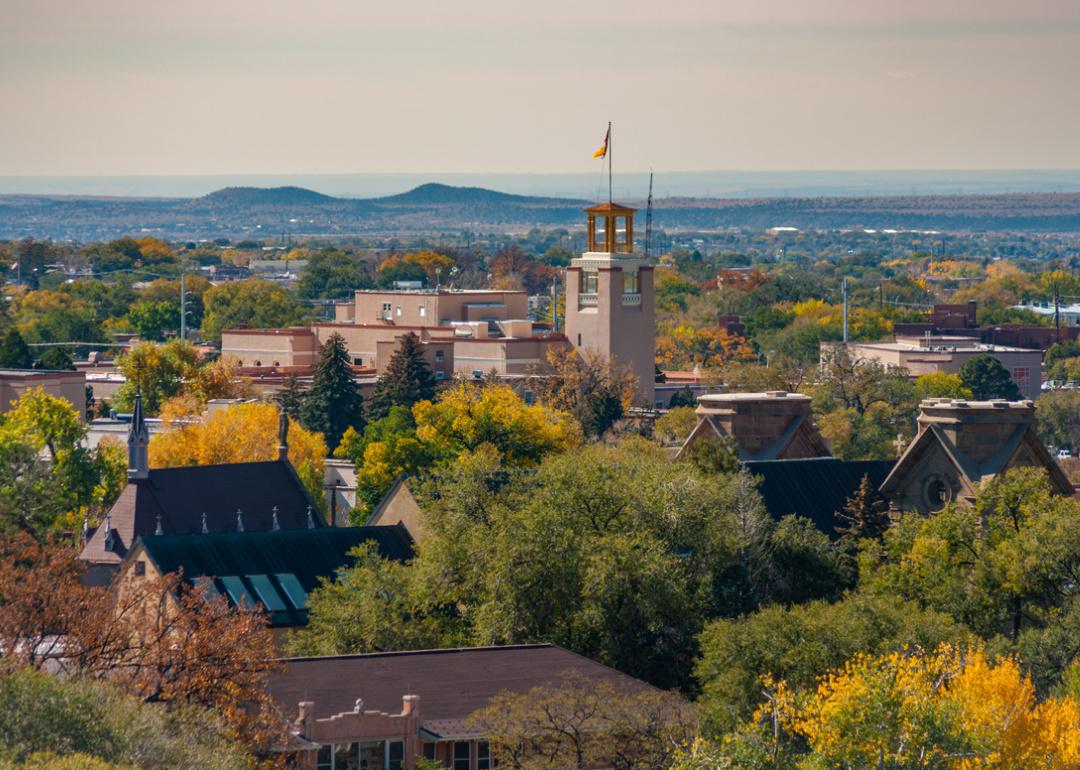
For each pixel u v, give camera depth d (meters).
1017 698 186.38
